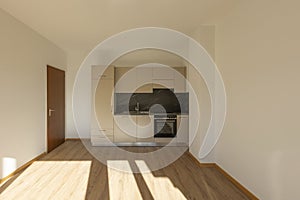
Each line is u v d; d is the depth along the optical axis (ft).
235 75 12.03
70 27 15.48
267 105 9.17
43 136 17.84
